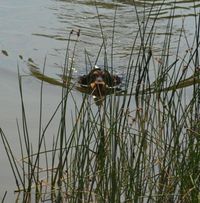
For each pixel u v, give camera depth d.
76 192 6.20
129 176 6.28
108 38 13.43
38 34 13.28
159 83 7.53
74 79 11.02
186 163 6.50
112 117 6.80
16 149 7.68
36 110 9.20
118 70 11.67
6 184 6.75
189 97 9.46
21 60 11.70
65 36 13.37
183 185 6.21
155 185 6.46
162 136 7.34
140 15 14.83
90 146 7.39
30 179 6.18
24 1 15.68
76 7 15.32
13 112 9.02
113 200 5.94
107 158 6.26
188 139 7.01
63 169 6.77
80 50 12.67
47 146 7.79
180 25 14.09
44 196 6.41
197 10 15.21
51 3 15.60
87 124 6.73
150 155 6.67
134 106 9.04
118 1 15.80
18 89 10.16
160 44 12.88
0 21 13.95
